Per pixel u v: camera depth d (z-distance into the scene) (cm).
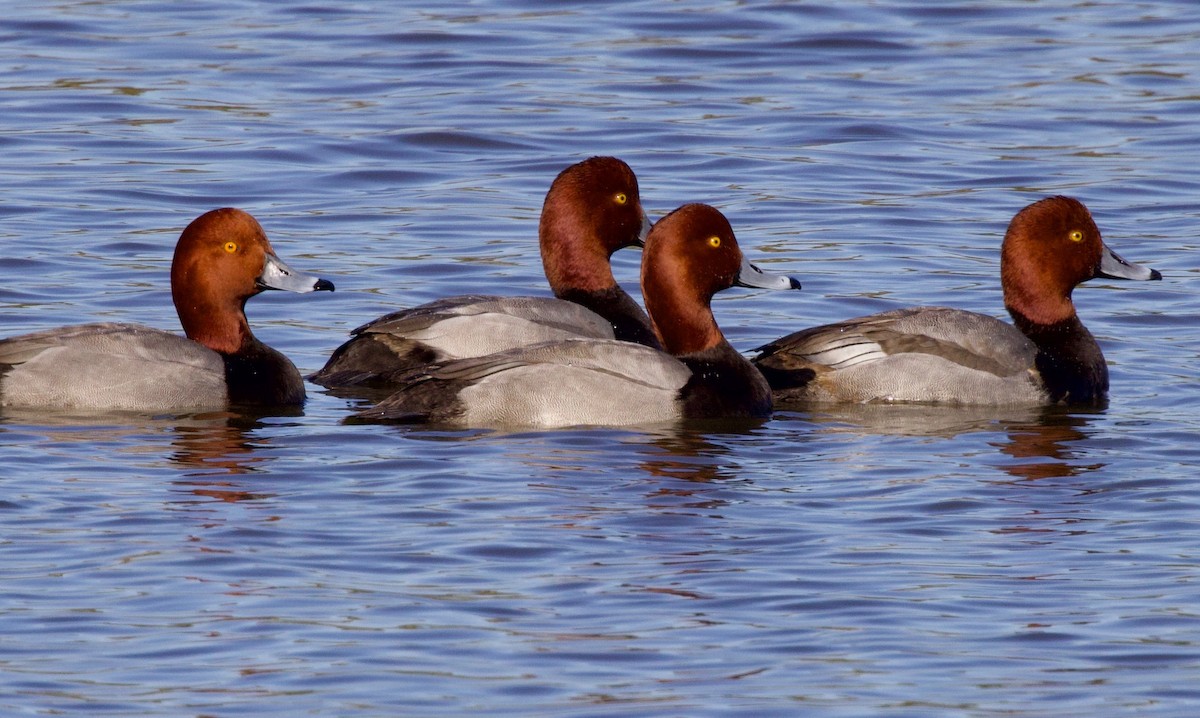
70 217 1956
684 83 2498
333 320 1698
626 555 1060
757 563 1052
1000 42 2720
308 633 940
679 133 2291
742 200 2061
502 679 888
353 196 2075
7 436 1285
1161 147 2261
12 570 1016
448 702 864
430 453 1269
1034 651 931
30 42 2639
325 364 1558
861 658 920
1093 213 2036
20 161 2139
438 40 2684
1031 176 2161
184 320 1441
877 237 1958
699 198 2064
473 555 1054
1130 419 1420
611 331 1543
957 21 2830
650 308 1457
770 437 1353
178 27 2750
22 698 862
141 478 1191
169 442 1286
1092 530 1117
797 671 903
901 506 1164
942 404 1479
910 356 1481
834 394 1488
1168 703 867
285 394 1420
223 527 1094
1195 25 2808
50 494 1149
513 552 1059
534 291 1781
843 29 2761
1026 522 1134
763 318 1722
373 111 2366
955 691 880
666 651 925
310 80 2492
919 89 2491
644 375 1383
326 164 2170
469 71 2538
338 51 2627
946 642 940
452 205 2045
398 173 2147
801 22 2795
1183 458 1288
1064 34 2766
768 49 2664
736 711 855
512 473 1221
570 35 2722
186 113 2341
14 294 1712
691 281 1438
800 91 2470
